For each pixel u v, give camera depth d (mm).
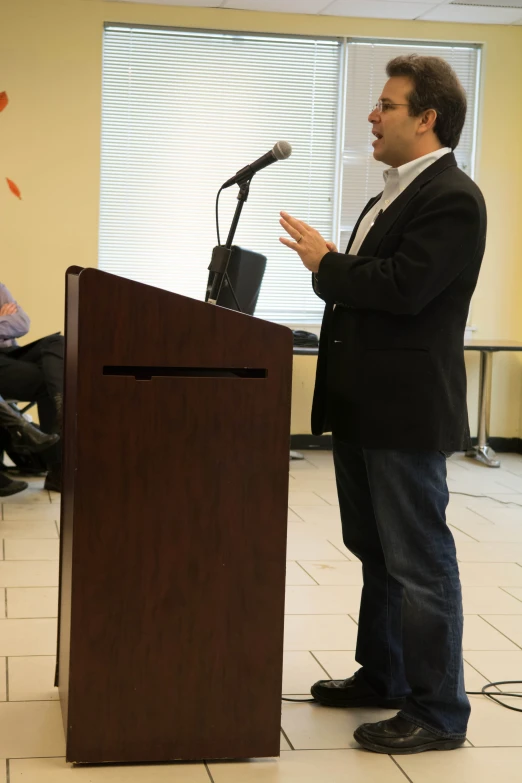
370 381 1971
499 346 5973
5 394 4859
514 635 2871
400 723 2057
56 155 6094
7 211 6086
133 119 6242
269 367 1863
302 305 6531
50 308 6191
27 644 2637
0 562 3494
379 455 1985
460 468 6008
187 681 1895
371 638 2258
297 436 6504
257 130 6367
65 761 1916
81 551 1828
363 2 5887
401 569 2004
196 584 1876
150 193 6312
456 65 6441
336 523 4352
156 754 1903
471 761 2010
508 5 5879
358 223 2227
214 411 1852
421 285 1867
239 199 2375
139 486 1836
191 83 6266
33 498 4656
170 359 1824
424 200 1946
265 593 1903
